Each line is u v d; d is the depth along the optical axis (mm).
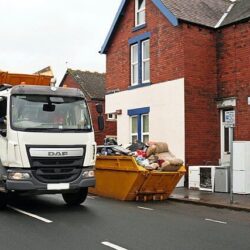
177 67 17828
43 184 10750
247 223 9859
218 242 7914
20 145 10633
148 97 19219
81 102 11695
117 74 21266
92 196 14586
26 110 10992
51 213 10898
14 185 10547
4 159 10938
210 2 19906
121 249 7309
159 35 18812
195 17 18312
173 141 17875
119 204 12727
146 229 9000
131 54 20484
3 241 7879
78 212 11086
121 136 20703
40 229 8906
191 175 16109
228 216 10859
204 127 17875
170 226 9367
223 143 17984
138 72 19953
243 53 17172
